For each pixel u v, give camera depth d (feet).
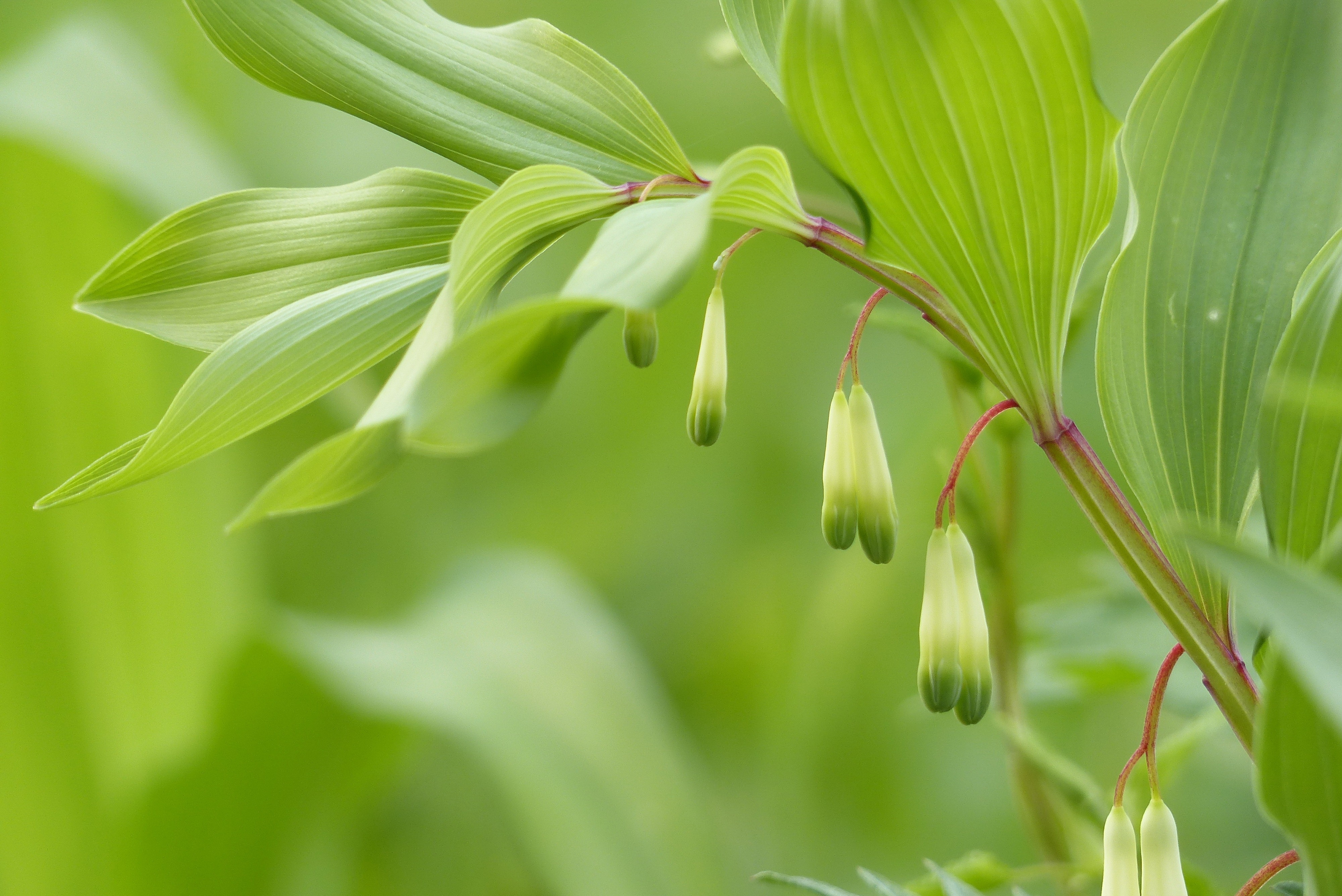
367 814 3.83
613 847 2.93
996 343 1.64
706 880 2.95
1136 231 1.66
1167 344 1.66
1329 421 1.58
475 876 4.13
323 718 2.99
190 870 3.08
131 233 3.22
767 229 1.64
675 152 1.68
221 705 2.86
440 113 1.68
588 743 3.11
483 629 3.37
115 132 2.94
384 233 1.69
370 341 1.66
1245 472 1.65
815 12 1.56
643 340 1.66
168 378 3.31
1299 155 1.66
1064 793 1.95
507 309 1.54
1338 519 1.59
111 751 3.33
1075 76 1.57
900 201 1.60
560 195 1.63
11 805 3.22
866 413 1.65
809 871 4.13
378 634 3.42
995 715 2.02
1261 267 1.66
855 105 1.58
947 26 1.56
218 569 3.48
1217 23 1.66
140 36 3.83
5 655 3.19
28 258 3.11
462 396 1.57
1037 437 1.65
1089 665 2.15
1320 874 1.56
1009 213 1.61
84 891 3.26
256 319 1.70
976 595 1.65
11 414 3.14
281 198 1.69
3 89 2.91
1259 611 1.51
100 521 3.25
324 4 1.68
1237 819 3.24
